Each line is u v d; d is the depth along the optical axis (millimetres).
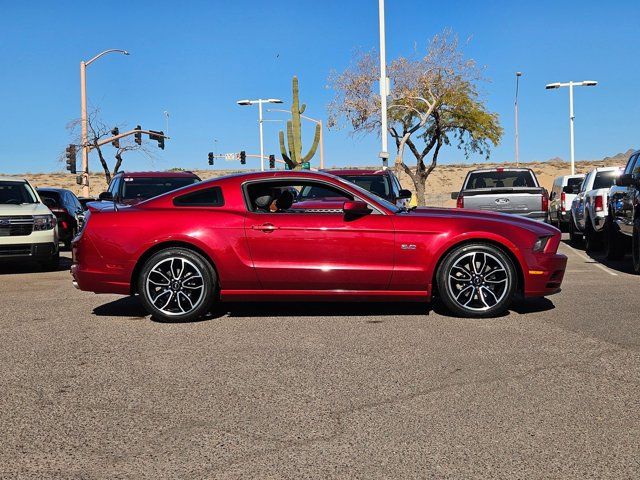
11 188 13797
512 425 4188
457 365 5531
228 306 8438
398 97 39219
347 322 7328
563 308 8000
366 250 7387
